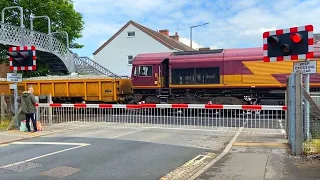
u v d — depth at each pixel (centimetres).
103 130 1356
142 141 1087
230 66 1953
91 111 1714
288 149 888
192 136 1176
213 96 2008
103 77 2295
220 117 1483
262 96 1908
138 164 794
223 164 741
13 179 690
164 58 2130
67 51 3091
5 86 2423
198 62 2031
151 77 2152
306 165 708
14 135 1252
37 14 3109
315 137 902
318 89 1742
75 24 3397
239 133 1220
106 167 771
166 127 1398
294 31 813
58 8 3209
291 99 827
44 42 2784
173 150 946
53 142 1105
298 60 846
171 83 2095
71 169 758
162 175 702
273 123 1412
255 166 714
